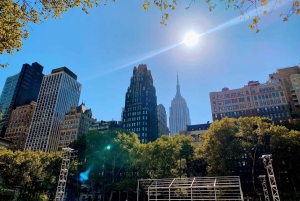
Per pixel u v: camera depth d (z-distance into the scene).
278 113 98.38
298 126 62.91
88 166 57.91
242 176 74.62
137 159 57.62
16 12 11.80
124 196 73.44
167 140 63.19
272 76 123.94
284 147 48.25
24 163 53.78
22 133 148.12
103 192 57.16
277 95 102.00
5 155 54.41
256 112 102.38
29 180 54.12
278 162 50.09
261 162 59.31
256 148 55.38
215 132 54.00
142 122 133.50
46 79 168.75
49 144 134.50
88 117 146.50
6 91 198.00
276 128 51.72
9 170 52.69
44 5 11.98
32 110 161.75
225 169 48.84
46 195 65.44
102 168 60.66
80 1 11.95
